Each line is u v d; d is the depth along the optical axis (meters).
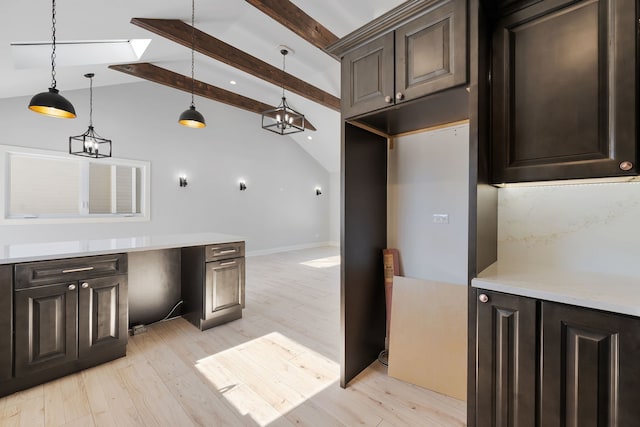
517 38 1.32
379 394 1.86
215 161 6.55
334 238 9.40
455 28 1.36
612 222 1.42
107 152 5.00
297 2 3.10
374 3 3.06
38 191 4.45
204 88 5.61
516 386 1.17
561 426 1.07
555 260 1.57
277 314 3.31
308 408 1.72
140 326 2.81
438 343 1.94
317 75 5.05
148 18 2.90
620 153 1.09
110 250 2.23
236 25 3.67
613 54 1.10
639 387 0.93
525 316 1.15
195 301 2.95
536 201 1.63
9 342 1.81
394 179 2.34
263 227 7.62
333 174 9.41
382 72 1.66
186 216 6.06
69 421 1.61
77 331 2.07
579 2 1.17
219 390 1.90
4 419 1.62
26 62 3.01
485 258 1.46
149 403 1.76
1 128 4.09
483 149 1.35
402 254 2.30
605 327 0.99
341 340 1.94
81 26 2.53
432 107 1.64
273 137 7.80
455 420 1.62
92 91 4.85
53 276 1.97
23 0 1.92
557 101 1.22
